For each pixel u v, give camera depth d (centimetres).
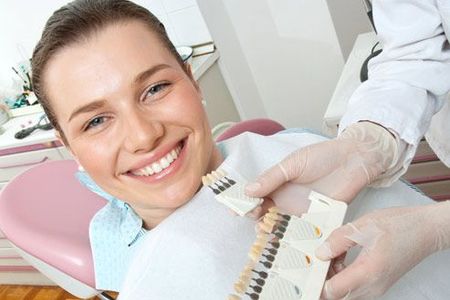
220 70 182
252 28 182
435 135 97
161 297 59
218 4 175
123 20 61
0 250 198
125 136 61
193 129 66
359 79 124
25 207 92
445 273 63
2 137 184
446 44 83
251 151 79
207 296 58
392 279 53
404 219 55
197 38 177
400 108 74
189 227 63
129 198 70
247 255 62
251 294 47
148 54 61
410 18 80
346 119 80
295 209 60
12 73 219
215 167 75
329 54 180
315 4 168
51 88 63
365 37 148
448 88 80
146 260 63
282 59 188
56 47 60
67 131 65
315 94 195
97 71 59
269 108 206
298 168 62
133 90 60
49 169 102
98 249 82
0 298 208
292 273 48
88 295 90
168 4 171
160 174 66
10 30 206
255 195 58
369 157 68
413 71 80
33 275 203
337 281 49
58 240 87
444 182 120
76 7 62
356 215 68
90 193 98
